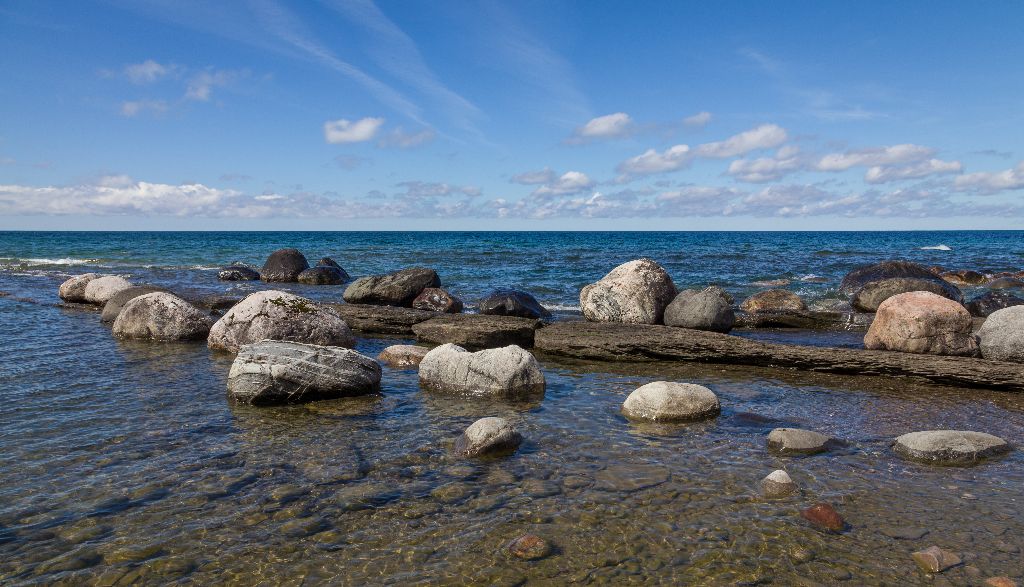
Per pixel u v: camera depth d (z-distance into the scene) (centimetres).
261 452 672
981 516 525
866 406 896
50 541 477
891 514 530
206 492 566
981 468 637
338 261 3819
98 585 421
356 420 798
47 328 1484
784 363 1152
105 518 514
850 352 1112
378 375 957
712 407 827
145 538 483
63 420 775
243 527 502
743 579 431
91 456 652
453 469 629
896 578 431
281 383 862
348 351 935
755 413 846
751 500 556
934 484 595
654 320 1506
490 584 425
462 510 536
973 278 2592
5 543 473
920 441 674
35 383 957
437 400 905
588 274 2959
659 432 754
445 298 1895
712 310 1409
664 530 501
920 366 1047
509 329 1361
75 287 1964
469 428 695
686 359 1212
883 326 1192
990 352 1102
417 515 526
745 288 2427
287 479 599
